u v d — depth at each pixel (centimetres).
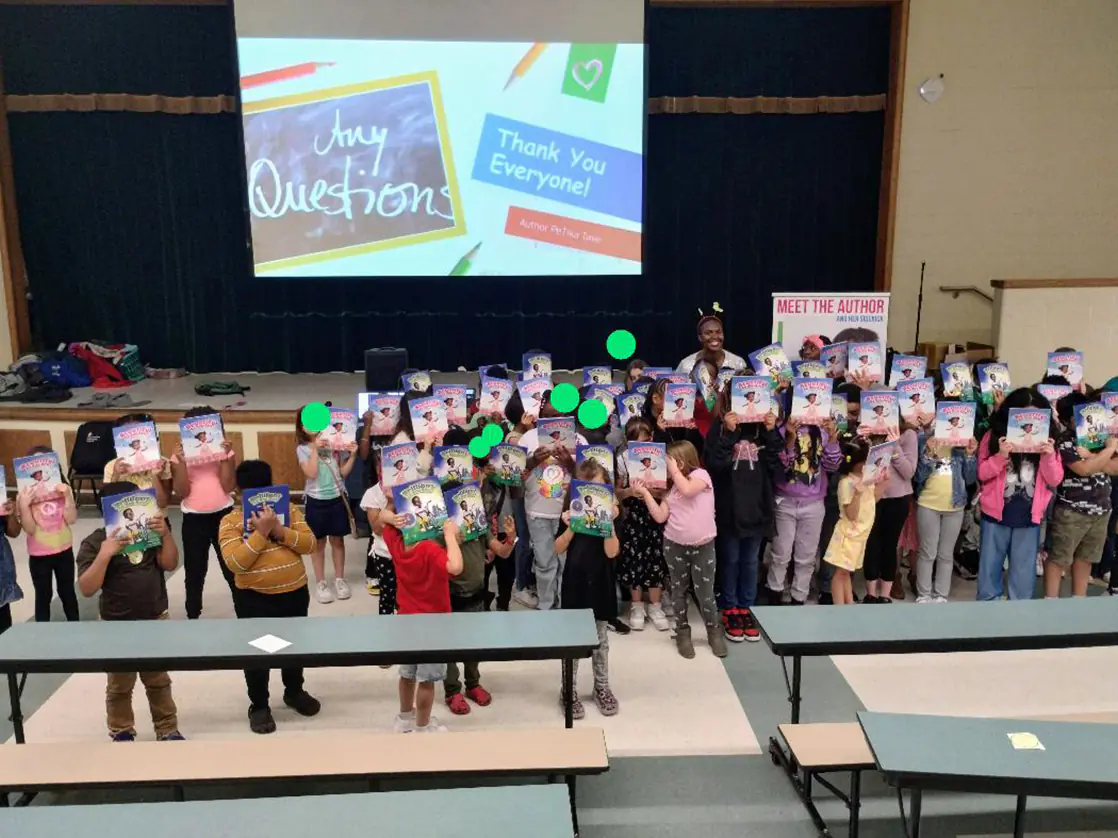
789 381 527
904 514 493
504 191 819
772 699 418
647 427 467
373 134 801
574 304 930
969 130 890
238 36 778
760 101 885
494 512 453
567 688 339
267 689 396
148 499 370
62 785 300
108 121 866
